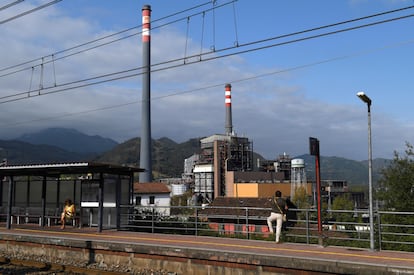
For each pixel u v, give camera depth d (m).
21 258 17.44
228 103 100.75
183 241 15.50
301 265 11.38
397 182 25.77
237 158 95.75
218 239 16.17
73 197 22.19
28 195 23.98
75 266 15.33
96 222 20.52
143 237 16.98
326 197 91.56
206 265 13.11
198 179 97.81
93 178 21.33
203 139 101.12
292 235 15.66
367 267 10.49
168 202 79.38
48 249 17.05
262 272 12.08
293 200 77.62
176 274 13.56
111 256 15.26
